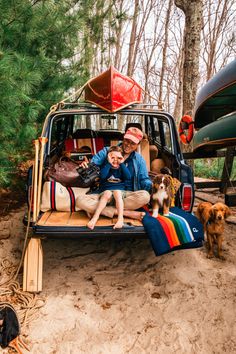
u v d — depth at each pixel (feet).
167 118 12.42
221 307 9.19
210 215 11.32
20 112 12.89
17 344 7.87
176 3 24.75
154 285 10.33
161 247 9.23
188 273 10.71
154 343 8.08
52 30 16.52
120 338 8.24
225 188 19.92
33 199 10.00
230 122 15.37
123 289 10.19
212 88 16.96
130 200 10.23
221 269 10.93
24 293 9.84
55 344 7.99
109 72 12.63
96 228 9.46
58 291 10.10
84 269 11.34
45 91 17.48
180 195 11.20
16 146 15.28
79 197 10.31
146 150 13.71
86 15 20.56
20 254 12.07
